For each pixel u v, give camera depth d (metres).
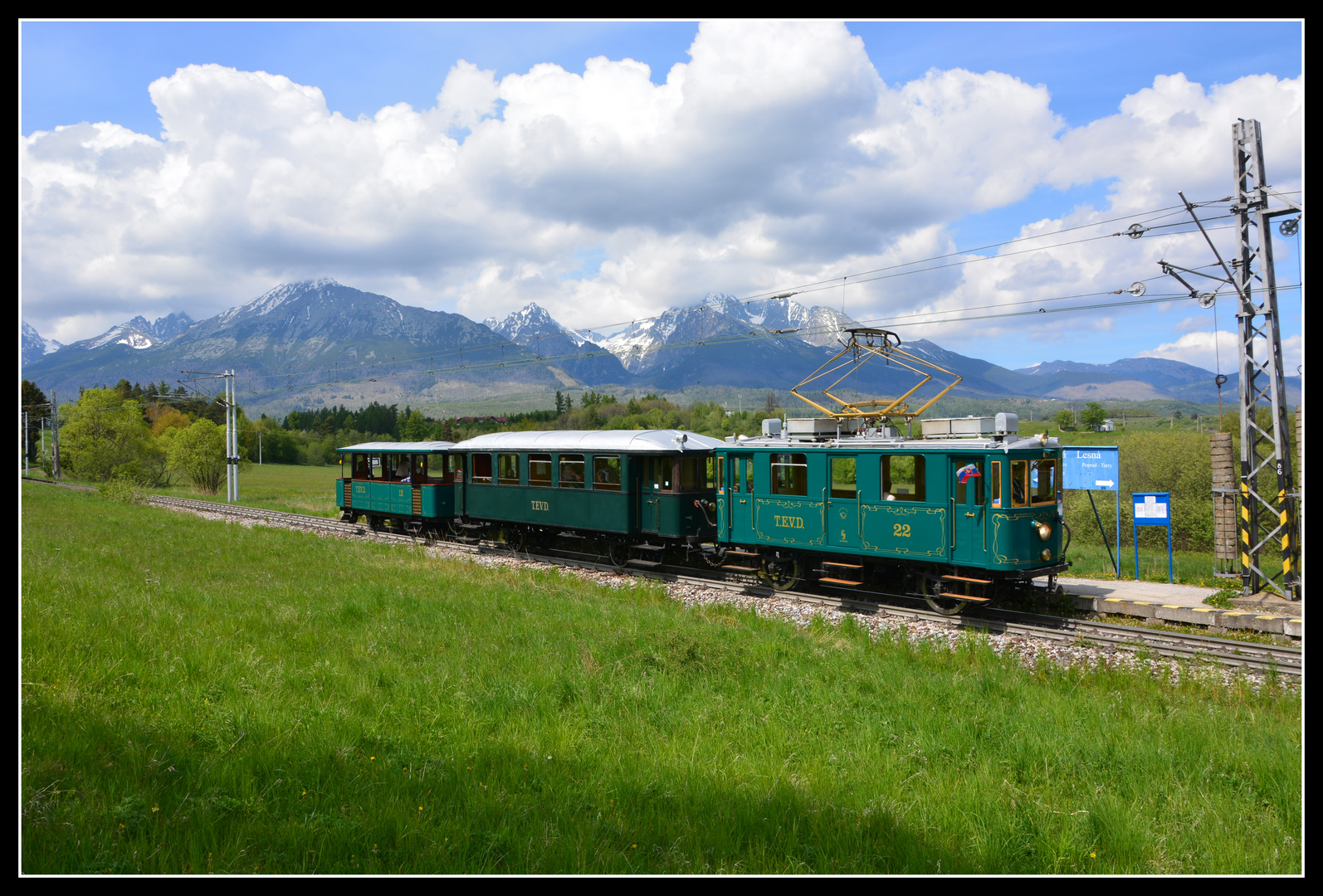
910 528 14.28
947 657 11.15
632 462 18.92
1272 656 10.79
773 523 16.50
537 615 12.95
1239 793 6.66
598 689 8.94
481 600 14.23
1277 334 13.30
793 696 8.94
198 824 5.22
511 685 8.84
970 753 7.32
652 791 6.29
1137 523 16.61
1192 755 7.32
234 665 8.95
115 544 21.31
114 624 10.53
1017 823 5.93
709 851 5.38
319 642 10.66
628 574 18.62
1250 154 13.23
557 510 20.89
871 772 6.91
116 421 60.47
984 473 13.40
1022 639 12.22
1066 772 7.00
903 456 14.71
